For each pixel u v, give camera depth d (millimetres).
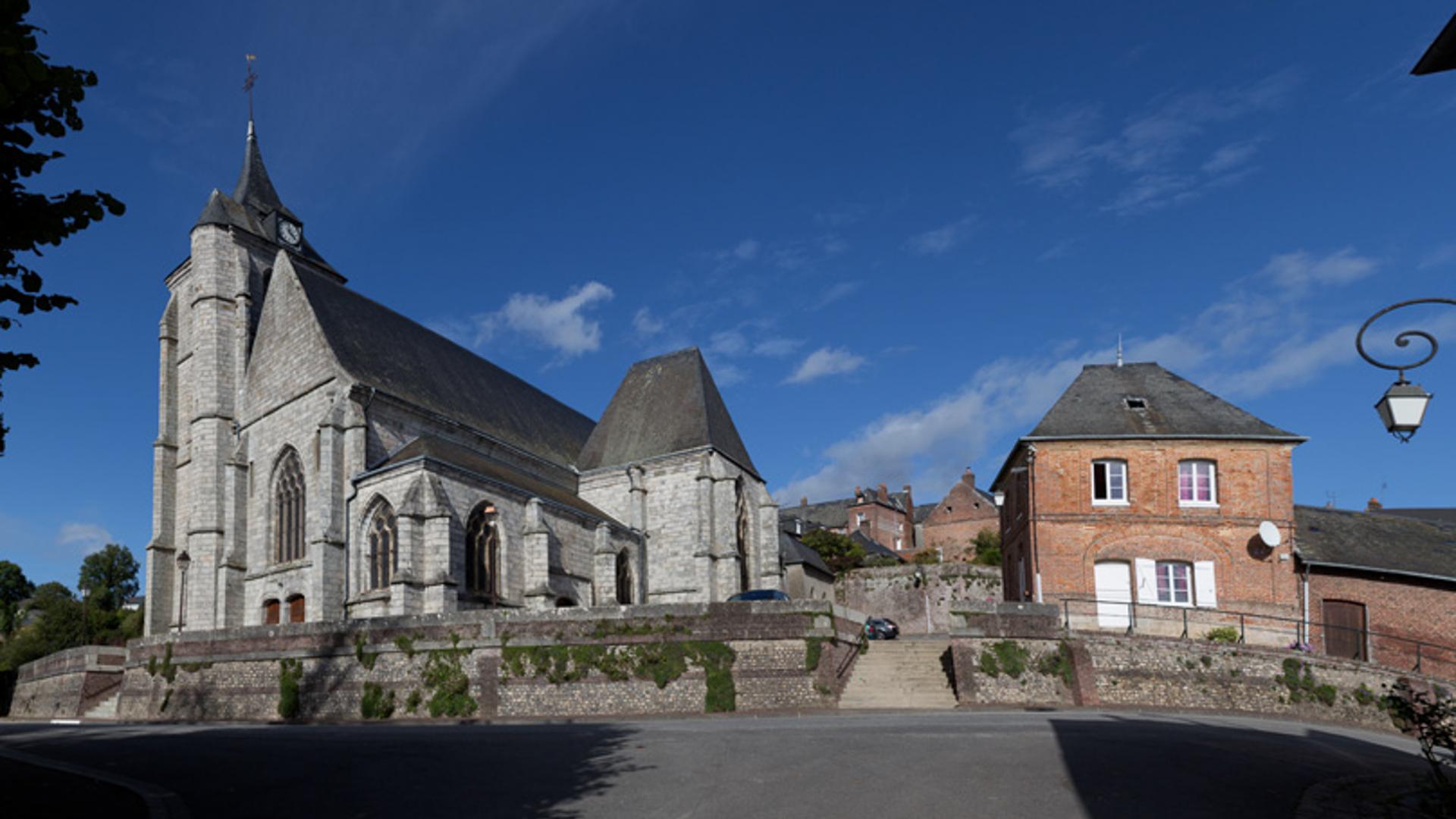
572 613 27688
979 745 16047
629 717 25969
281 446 44906
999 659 28328
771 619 27922
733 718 24562
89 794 12898
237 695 30031
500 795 12562
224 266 50594
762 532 57500
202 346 49188
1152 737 17750
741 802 11867
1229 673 28797
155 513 51875
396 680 28016
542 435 58562
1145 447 36062
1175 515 35531
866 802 11734
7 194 8375
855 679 29516
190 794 13000
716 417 56781
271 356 47125
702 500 52188
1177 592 35156
